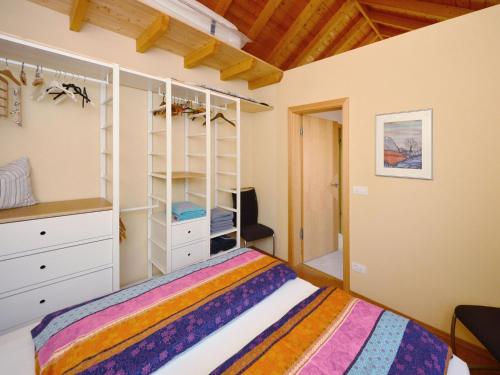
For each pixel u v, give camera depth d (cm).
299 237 322
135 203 237
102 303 119
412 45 199
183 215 222
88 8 179
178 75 258
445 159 186
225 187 322
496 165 166
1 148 167
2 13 162
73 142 197
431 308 198
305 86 281
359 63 232
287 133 307
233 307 118
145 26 204
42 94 175
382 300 226
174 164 267
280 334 103
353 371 86
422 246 201
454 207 184
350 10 294
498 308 154
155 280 143
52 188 189
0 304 137
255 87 332
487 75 167
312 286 150
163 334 99
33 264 147
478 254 175
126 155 229
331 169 366
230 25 237
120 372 81
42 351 92
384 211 221
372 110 225
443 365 91
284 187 316
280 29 291
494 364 166
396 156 211
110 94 213
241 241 325
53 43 182
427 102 192
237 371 85
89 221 167
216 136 307
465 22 174
